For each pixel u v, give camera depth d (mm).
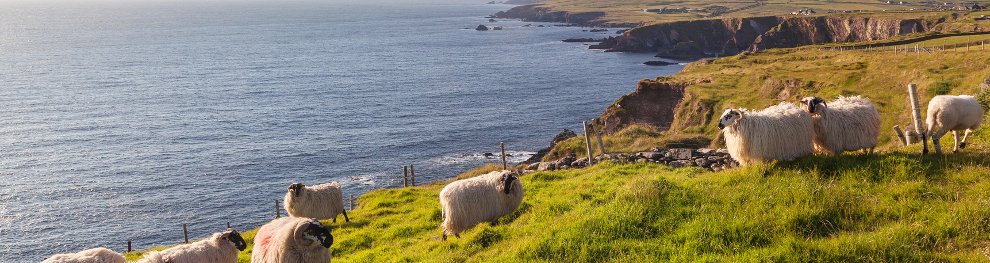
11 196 65625
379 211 23000
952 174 12844
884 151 15492
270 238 12328
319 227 11648
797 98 54469
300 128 94625
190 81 148375
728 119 14953
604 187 17828
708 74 75750
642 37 190750
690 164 21266
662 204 12984
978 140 16844
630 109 69562
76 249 53125
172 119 103188
